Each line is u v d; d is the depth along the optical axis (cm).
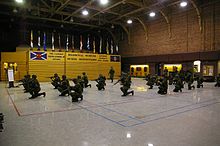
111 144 340
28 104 717
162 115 553
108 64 2381
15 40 2508
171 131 410
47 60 1964
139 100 816
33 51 1894
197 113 578
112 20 2495
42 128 429
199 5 1830
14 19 2439
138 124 463
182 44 2002
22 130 414
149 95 967
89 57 2227
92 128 430
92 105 704
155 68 2309
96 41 3188
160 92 1020
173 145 335
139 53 2545
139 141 354
